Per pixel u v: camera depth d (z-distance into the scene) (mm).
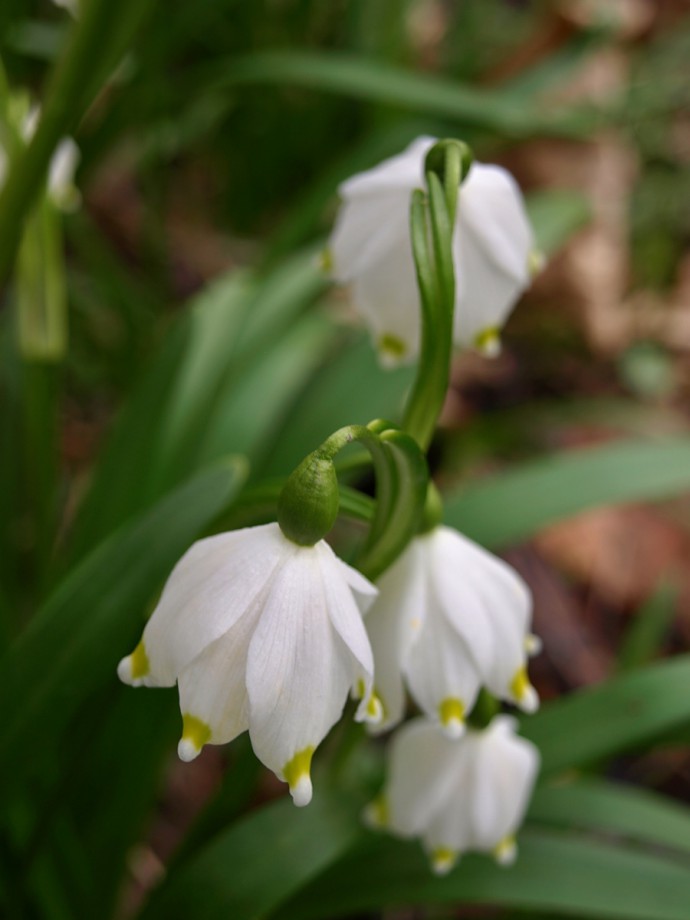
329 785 236
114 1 209
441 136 435
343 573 169
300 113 491
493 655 191
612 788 255
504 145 485
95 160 390
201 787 345
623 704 250
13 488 303
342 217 207
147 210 458
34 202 225
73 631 212
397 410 296
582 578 450
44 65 450
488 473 450
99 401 432
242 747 243
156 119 417
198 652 164
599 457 271
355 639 166
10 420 309
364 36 487
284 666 163
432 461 434
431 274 185
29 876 230
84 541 274
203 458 294
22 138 241
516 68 556
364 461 186
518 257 205
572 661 404
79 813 261
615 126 547
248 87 475
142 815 257
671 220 564
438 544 192
